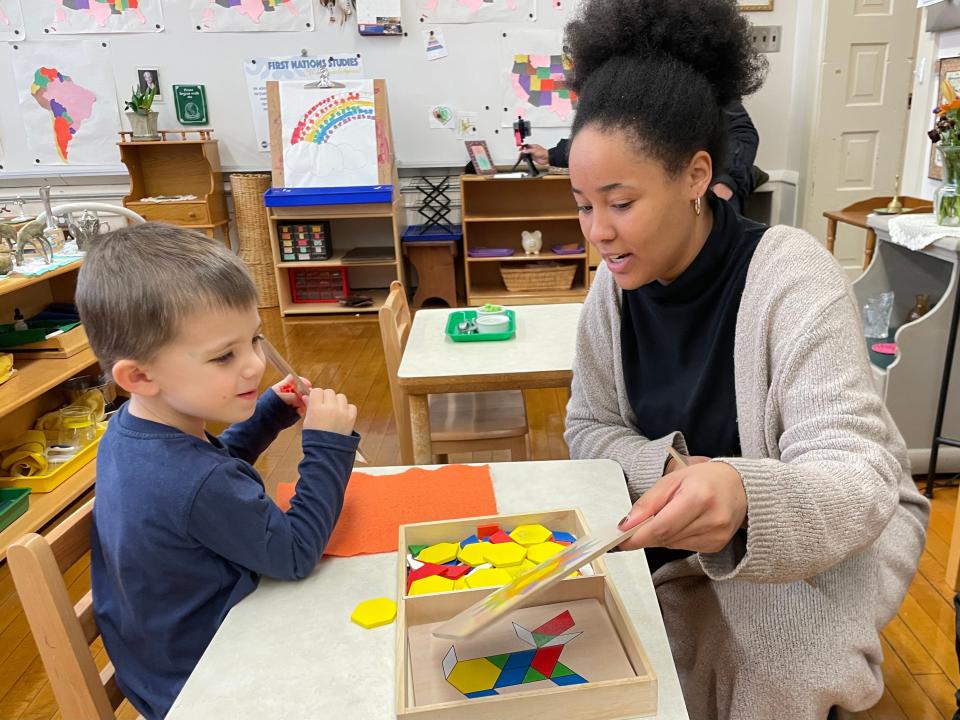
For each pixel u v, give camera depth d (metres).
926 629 1.70
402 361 1.74
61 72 4.67
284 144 4.56
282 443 2.83
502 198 4.86
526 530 0.91
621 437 1.19
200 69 4.70
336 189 4.51
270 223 4.57
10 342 2.46
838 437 0.86
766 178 4.07
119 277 0.88
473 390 1.65
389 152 4.56
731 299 1.04
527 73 4.67
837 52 4.16
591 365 1.25
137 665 0.92
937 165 2.84
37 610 0.83
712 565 0.80
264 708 0.68
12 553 0.81
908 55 4.19
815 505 0.77
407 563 0.87
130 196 4.75
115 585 0.90
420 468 1.15
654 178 0.90
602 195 0.92
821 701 0.93
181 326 0.89
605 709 0.65
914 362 2.25
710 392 1.10
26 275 2.28
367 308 4.77
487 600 0.67
